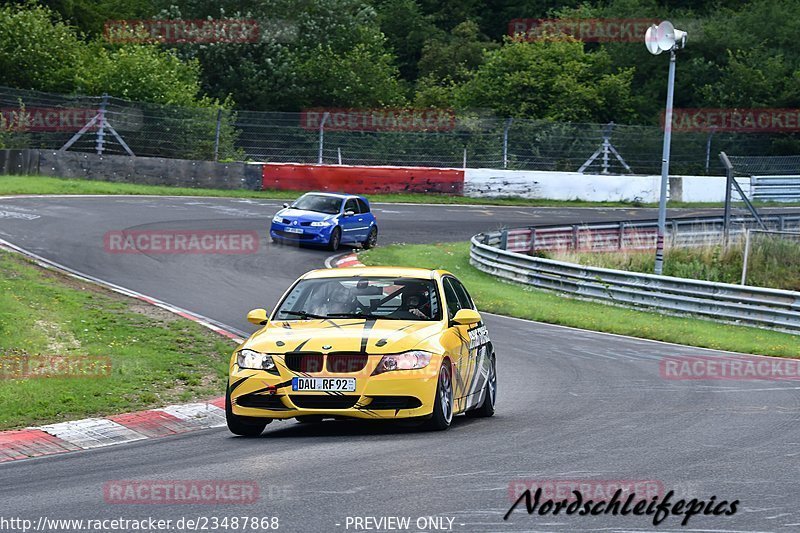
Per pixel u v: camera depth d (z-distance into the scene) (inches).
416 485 1064.8
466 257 4426.7
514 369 2257.6
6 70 6476.4
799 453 1284.4
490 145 6830.7
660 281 3592.5
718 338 3006.9
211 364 2094.0
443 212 5753.0
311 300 1549.0
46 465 1259.8
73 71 6520.7
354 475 1117.1
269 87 7859.3
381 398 1381.6
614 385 2047.2
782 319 3297.2
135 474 1168.2
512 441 1358.3
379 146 6594.5
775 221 5329.7
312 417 1403.8
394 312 1512.1
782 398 1873.8
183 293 2979.8
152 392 1817.2
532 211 6087.6
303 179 5999.0
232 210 4968.0
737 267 4525.1
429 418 1412.4
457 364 1497.3
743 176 7386.8
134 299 2765.7
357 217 4352.9
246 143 6382.9
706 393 1941.4
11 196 4626.0
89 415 1628.9
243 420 1435.8
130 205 4758.9
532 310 3329.2
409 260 4138.8
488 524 914.1
